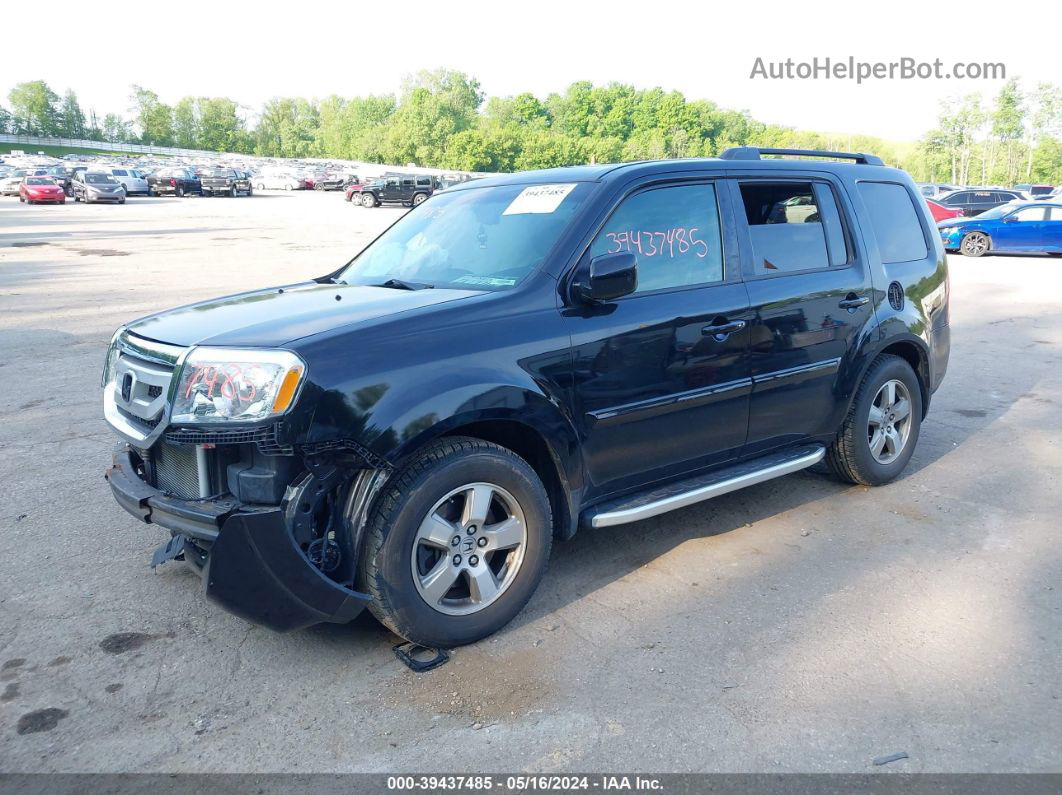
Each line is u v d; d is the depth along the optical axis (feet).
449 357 10.62
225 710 9.82
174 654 10.98
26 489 16.85
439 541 10.61
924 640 11.17
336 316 10.91
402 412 10.09
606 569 13.38
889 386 16.49
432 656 10.88
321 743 9.22
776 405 14.34
